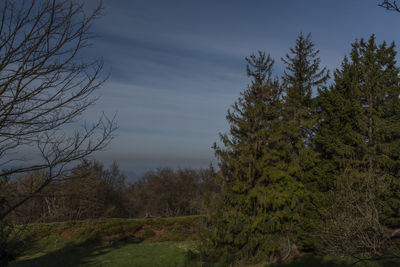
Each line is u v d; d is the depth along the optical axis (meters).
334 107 19.62
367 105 19.83
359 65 20.84
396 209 15.48
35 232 22.59
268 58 19.92
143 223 28.69
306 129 24.05
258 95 18.84
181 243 24.16
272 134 18.47
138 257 19.11
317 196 17.75
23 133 3.52
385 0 3.62
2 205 3.70
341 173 17.38
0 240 4.03
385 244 7.77
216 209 17.19
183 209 61.72
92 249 21.78
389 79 19.30
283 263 16.97
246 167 17.91
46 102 3.64
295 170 19.09
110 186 49.28
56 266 16.73
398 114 18.20
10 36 3.36
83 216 38.31
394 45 19.64
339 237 7.90
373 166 17.66
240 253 16.97
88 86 3.87
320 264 15.90
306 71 23.50
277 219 17.70
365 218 7.08
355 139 18.19
